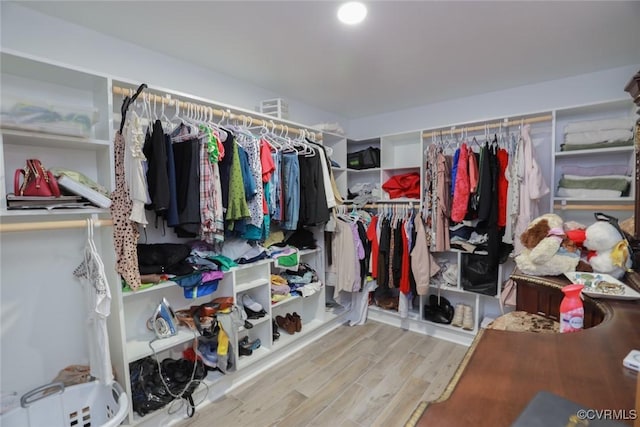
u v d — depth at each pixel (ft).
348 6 4.98
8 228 4.02
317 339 9.15
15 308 4.99
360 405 6.22
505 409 2.19
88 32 5.63
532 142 7.72
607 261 4.79
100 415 5.23
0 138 4.04
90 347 5.10
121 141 5.09
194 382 5.98
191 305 7.09
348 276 9.30
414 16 5.25
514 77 7.98
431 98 9.65
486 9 5.07
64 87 5.25
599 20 5.37
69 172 4.91
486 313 9.48
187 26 5.57
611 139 6.89
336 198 8.63
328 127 9.76
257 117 7.46
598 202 7.31
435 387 6.80
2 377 4.89
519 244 7.34
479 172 7.82
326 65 7.24
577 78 7.84
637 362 2.62
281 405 6.23
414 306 10.38
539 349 3.00
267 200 6.86
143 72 6.35
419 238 8.97
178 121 6.64
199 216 5.62
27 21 4.99
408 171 10.56
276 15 5.23
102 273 4.68
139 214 4.90
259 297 7.70
